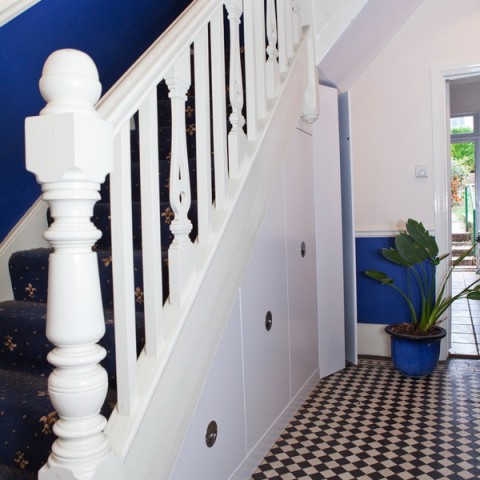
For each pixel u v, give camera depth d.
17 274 1.73
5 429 1.21
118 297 0.98
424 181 3.11
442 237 3.08
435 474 1.77
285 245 2.17
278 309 2.08
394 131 3.15
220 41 1.45
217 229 1.41
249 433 1.74
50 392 0.83
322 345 2.79
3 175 1.75
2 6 1.57
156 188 1.07
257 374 1.82
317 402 2.47
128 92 0.98
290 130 2.15
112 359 1.30
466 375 2.84
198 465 1.33
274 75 1.95
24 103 1.78
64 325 0.81
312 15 2.38
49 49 1.85
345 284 3.05
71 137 0.78
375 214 3.23
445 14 2.99
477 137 6.98
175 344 1.14
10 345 1.50
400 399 2.49
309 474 1.79
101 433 0.88
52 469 0.84
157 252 1.08
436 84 3.04
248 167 1.65
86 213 0.83
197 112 1.33
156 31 2.55
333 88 2.84
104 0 2.12
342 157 2.99
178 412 1.17
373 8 2.36
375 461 1.87
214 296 1.38
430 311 2.90
